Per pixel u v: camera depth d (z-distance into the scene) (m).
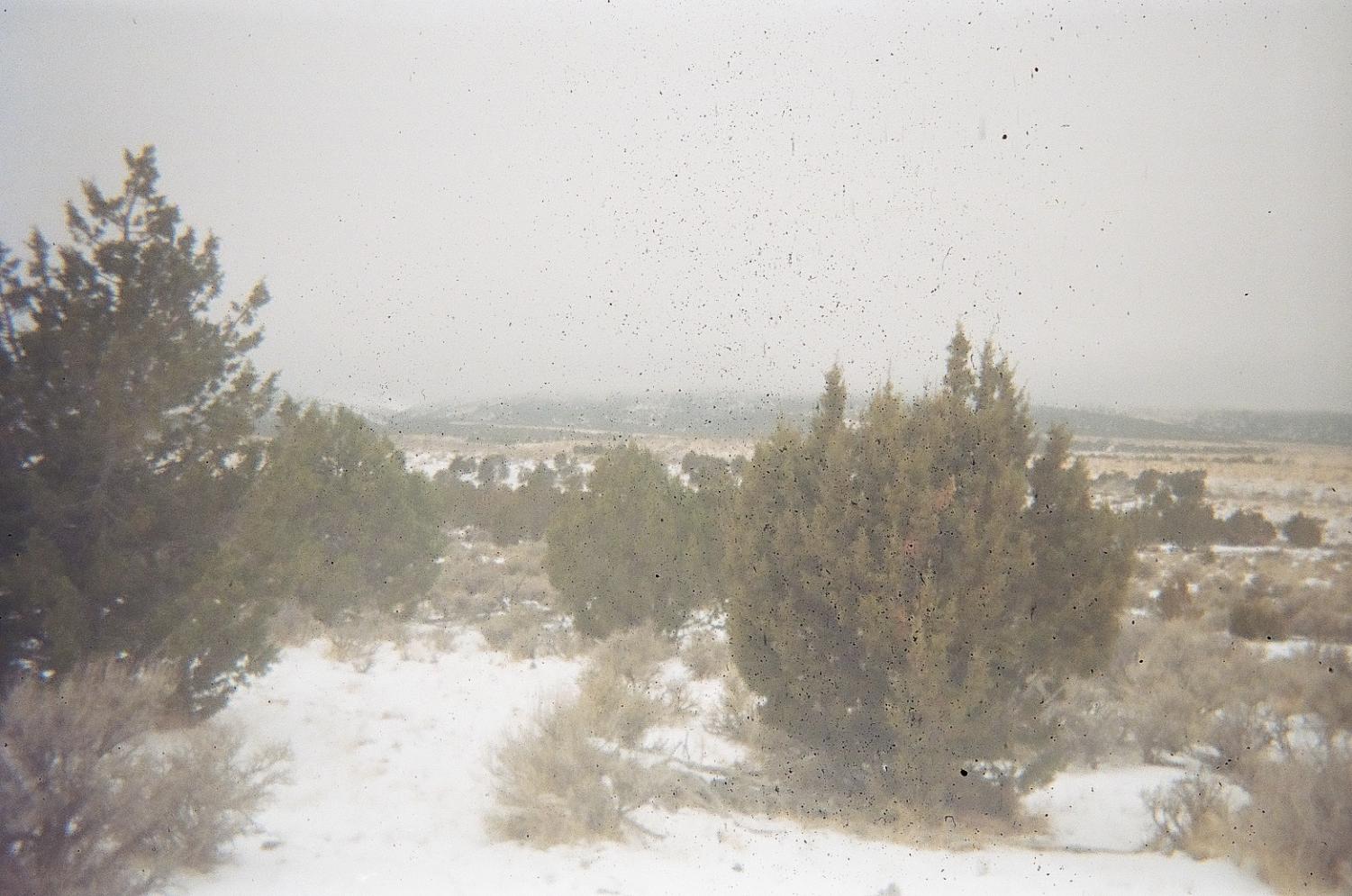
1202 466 70.94
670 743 10.94
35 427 8.59
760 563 9.24
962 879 7.15
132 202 9.25
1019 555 8.43
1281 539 40.94
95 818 5.87
